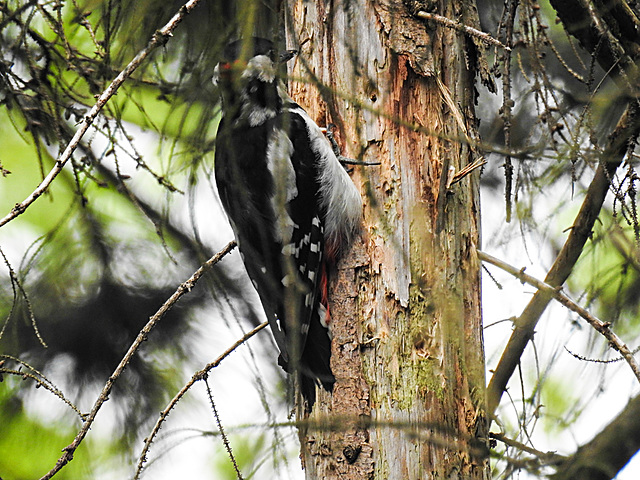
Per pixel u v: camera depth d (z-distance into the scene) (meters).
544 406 7.04
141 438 10.15
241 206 7.90
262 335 8.90
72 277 10.34
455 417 6.90
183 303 10.47
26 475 10.28
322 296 7.42
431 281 7.07
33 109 7.35
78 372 10.27
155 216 8.84
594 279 7.63
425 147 7.29
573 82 9.54
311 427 6.06
